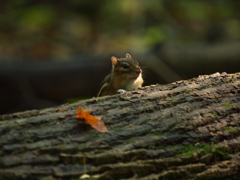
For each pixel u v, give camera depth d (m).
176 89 7.23
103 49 20.23
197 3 24.62
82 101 6.65
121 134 5.75
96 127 5.75
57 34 21.89
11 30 22.16
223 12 24.14
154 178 5.28
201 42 21.12
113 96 6.86
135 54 17.69
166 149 5.74
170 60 17.45
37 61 17.75
